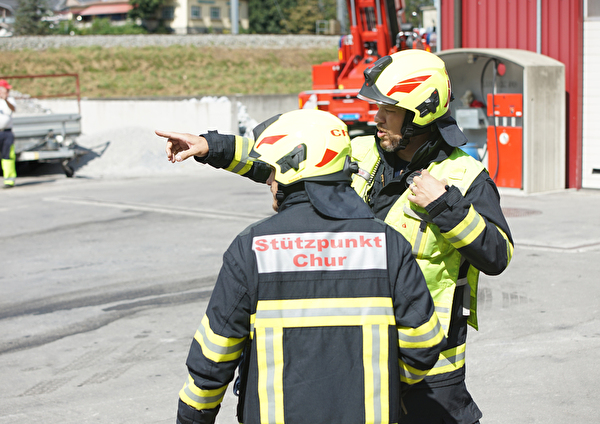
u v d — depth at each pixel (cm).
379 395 199
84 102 2125
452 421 254
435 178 236
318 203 205
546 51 1137
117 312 578
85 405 404
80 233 913
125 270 713
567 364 436
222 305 201
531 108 1068
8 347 507
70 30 5816
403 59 256
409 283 205
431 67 254
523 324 511
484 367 438
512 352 459
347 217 205
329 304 200
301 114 221
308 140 210
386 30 1461
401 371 212
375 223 209
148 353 486
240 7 6869
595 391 397
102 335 525
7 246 851
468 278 264
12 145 1380
